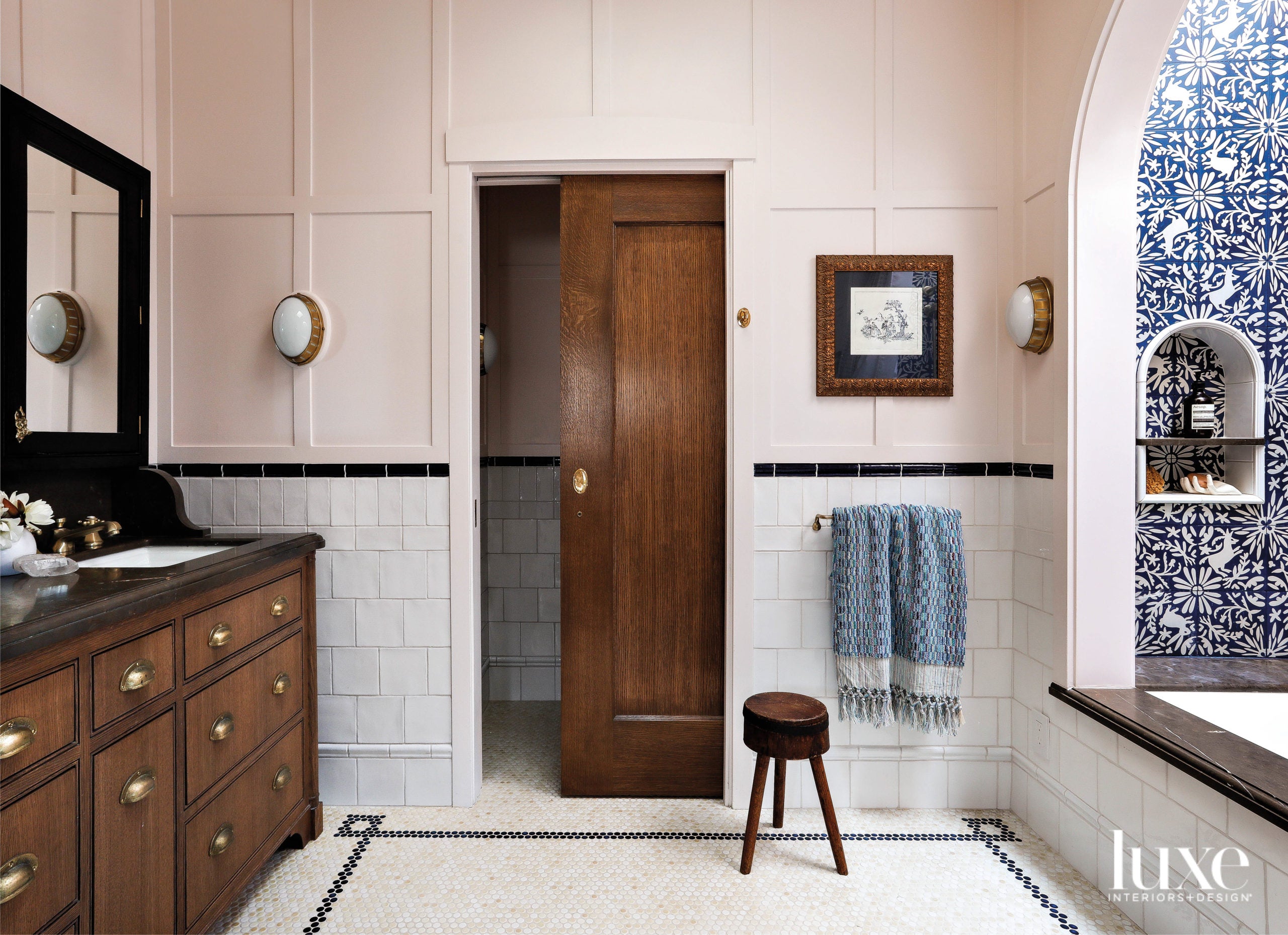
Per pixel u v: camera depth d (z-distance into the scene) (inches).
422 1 84.2
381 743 85.4
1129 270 72.9
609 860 73.2
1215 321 89.1
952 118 84.2
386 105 84.5
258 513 85.9
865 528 79.9
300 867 71.7
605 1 83.5
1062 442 74.4
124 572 54.0
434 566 85.3
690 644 87.7
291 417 85.7
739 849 75.2
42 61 69.0
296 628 73.2
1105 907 65.7
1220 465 92.5
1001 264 84.5
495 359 120.4
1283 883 48.9
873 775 85.0
